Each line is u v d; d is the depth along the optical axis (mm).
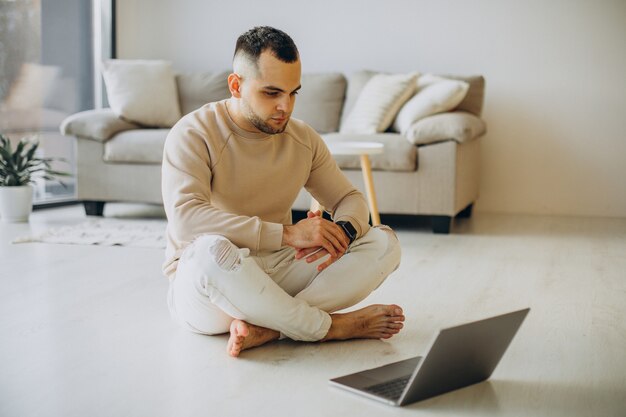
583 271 3256
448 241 3994
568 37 5004
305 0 5414
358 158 4281
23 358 2039
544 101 5090
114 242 3746
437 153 4184
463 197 4418
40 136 5016
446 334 1635
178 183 2035
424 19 5215
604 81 4984
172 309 2242
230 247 1957
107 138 4629
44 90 5027
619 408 1735
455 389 1826
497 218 4926
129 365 1982
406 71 5281
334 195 2275
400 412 1687
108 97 5152
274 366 1976
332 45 5398
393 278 3072
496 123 5180
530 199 5188
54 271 3113
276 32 1990
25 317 2438
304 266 2148
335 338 2166
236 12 5562
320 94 5105
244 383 1855
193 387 1827
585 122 5043
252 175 2115
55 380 1873
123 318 2426
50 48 5062
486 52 5137
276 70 1953
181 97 5230
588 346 2189
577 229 4469
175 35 5695
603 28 4949
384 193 4273
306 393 1796
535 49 5062
